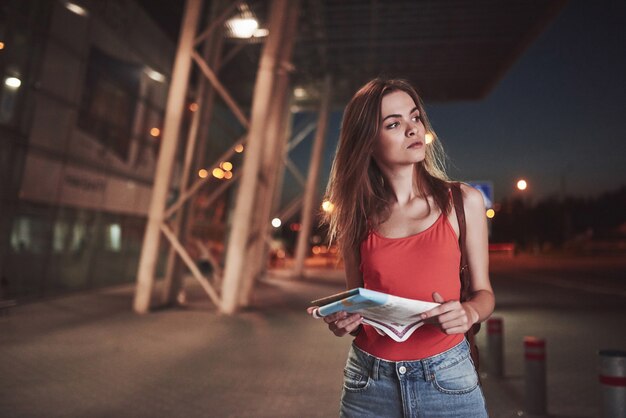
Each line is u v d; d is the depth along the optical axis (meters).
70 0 16.84
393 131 1.90
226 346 9.61
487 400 5.93
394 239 1.85
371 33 24.97
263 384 6.91
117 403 5.98
